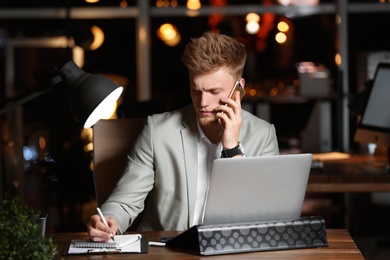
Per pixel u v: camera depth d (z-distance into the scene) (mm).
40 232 2295
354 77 7344
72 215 5863
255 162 2473
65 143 5832
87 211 5871
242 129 3098
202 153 3055
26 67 7148
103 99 2604
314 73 7312
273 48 7887
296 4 7543
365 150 6418
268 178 2516
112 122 3447
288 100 7348
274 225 2551
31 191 6723
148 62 7422
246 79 7859
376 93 4844
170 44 7512
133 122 3459
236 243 2502
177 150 3039
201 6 7500
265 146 3102
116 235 2705
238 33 7609
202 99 2900
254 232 2525
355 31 7418
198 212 3020
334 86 7457
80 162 5770
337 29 7438
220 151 3045
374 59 6840
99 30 7332
